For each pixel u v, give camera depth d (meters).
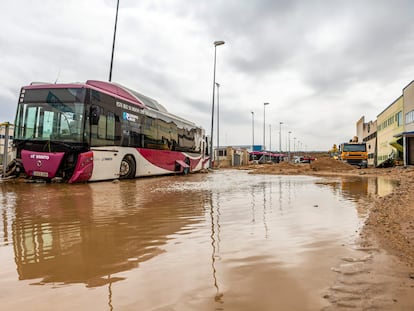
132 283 2.62
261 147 103.00
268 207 6.64
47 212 5.98
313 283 2.57
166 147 18.70
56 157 11.13
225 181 14.70
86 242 3.92
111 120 13.16
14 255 3.43
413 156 29.66
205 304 2.21
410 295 2.33
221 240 3.97
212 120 34.84
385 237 4.04
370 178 17.17
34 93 11.80
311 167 29.19
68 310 2.16
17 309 2.19
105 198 7.98
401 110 40.44
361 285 2.52
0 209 6.32
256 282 2.60
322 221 5.14
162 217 5.50
